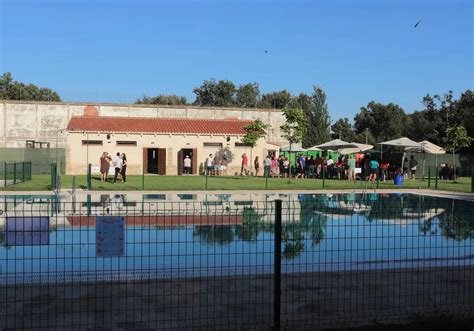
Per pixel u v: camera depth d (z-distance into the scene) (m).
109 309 6.19
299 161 39.19
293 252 9.86
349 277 7.98
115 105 59.62
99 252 5.30
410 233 11.99
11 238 5.43
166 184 29.78
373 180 30.81
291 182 32.88
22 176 29.84
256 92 105.69
